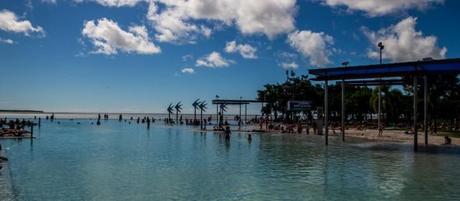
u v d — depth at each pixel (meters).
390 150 41.03
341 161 31.72
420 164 29.89
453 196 18.84
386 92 91.12
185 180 22.67
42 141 52.25
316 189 20.36
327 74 44.91
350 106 115.88
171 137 62.75
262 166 28.61
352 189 20.42
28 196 18.34
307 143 50.69
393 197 18.64
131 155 35.47
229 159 32.78
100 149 41.25
